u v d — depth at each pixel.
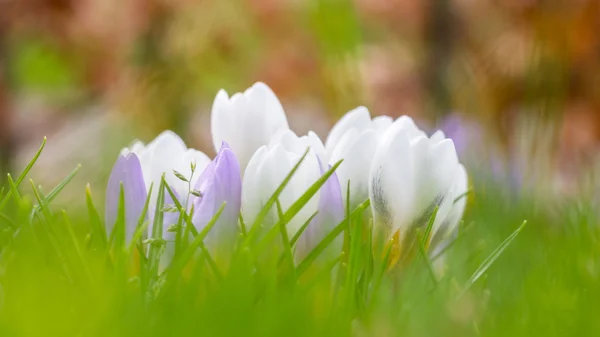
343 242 1.08
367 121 1.12
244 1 3.07
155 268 1.05
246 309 0.99
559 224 1.31
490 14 2.48
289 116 3.04
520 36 2.33
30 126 3.04
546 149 1.68
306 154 1.08
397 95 2.69
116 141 3.18
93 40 2.95
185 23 3.10
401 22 2.72
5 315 0.99
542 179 1.51
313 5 2.81
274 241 1.07
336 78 2.76
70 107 3.14
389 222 1.09
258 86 1.12
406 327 1.03
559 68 1.89
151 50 3.12
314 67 2.95
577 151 2.16
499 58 2.36
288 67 3.01
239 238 1.08
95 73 3.04
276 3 3.02
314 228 1.07
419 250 1.07
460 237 1.12
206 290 1.04
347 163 1.09
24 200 1.06
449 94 2.55
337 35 2.76
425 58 2.62
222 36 3.08
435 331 1.03
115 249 1.05
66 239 1.08
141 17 3.05
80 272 1.04
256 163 1.08
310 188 1.06
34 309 0.99
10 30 2.77
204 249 1.04
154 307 1.02
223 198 1.07
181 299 1.02
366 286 1.06
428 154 1.09
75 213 1.47
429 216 1.09
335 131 1.12
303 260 1.06
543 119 1.72
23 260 1.03
